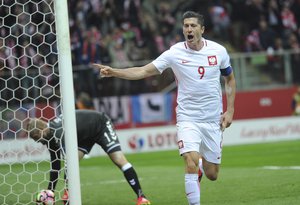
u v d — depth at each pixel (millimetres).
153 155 55312
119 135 59094
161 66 22391
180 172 40219
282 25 75625
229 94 23328
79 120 26969
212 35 74000
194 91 22469
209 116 22703
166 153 56312
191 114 22625
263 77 63062
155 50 69438
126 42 68312
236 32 74875
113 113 59031
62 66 20641
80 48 63281
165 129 60656
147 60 68375
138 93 60062
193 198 22062
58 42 20672
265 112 63281
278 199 25797
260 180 32375
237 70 62469
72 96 20703
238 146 59031
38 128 25359
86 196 30531
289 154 48781
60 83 20781
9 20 38219
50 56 47062
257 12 76125
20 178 30328
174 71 22719
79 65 62969
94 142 27594
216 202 26203
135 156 55594
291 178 32281
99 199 29406
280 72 63344
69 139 20703
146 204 26688
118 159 27141
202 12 75188
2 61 44188
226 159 48250
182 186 32500
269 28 73000
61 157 24875
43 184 28688
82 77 57875
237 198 26906
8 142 33812
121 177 38750
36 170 29469
